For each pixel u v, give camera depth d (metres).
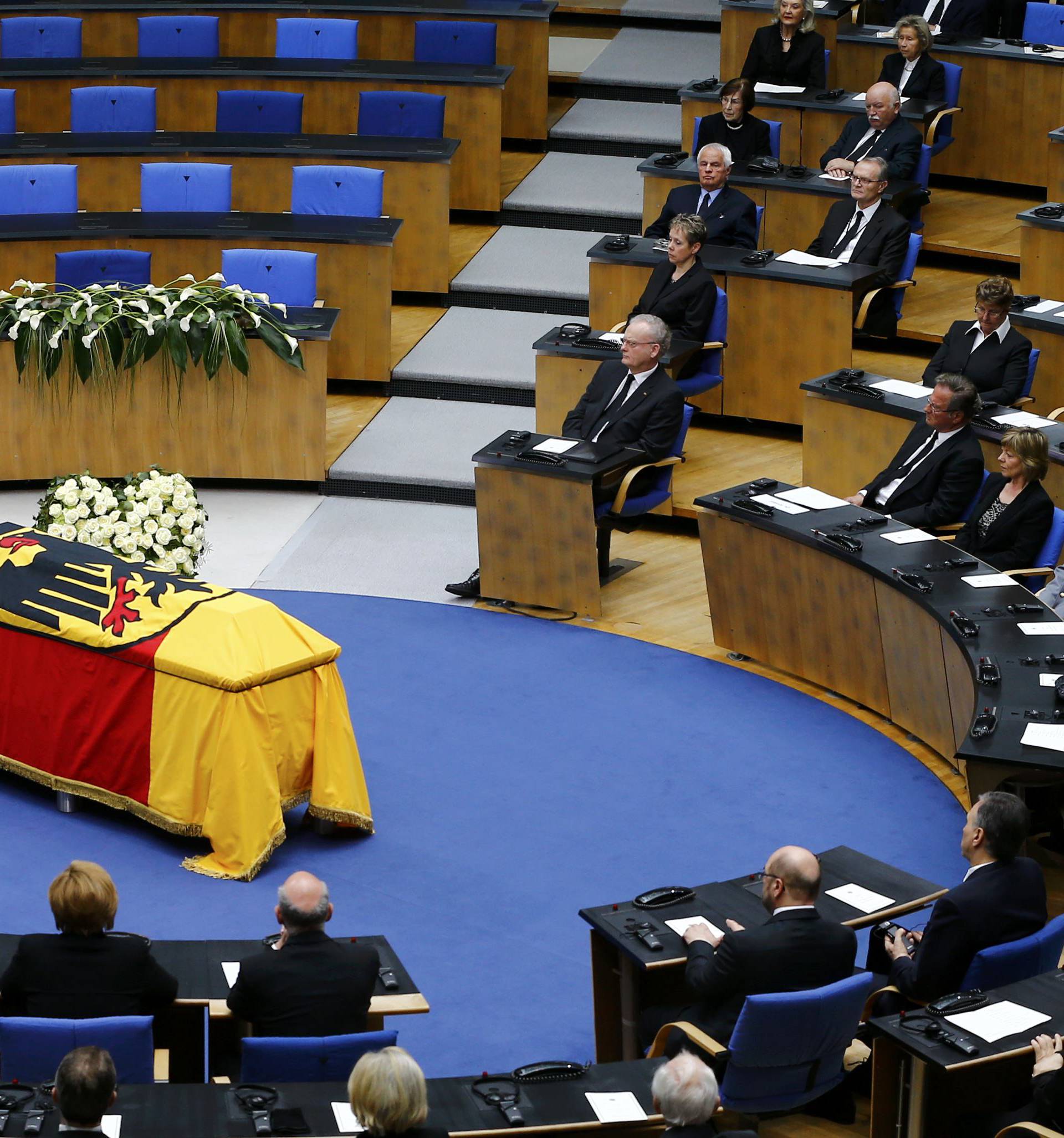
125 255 42.88
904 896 22.25
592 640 35.34
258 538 39.56
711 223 44.19
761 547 33.44
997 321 37.00
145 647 27.50
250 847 27.11
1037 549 32.22
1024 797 26.41
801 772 30.47
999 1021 19.09
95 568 28.84
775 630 33.91
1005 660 27.53
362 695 32.78
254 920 26.11
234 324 40.16
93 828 28.78
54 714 28.75
